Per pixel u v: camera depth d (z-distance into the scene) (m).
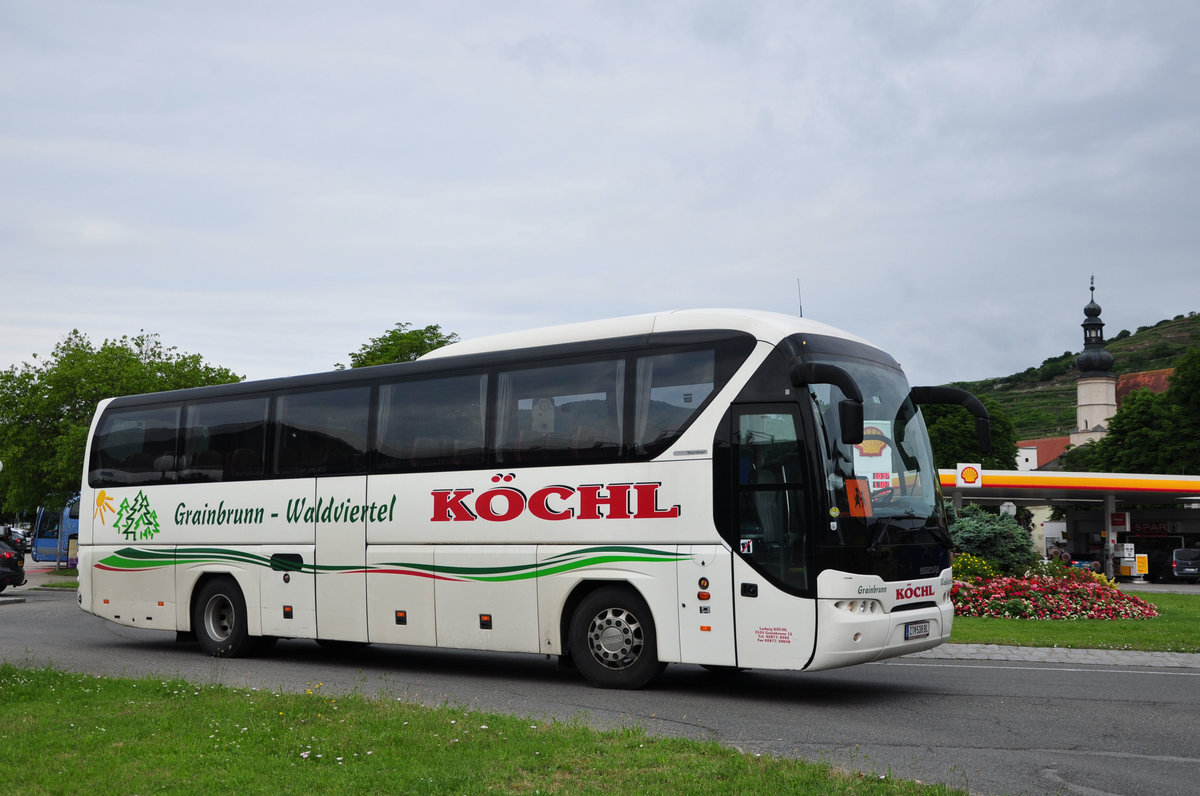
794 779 7.12
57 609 26.11
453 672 14.13
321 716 9.23
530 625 12.62
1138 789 7.52
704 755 7.84
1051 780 7.76
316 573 14.66
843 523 10.85
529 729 8.68
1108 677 13.19
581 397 12.53
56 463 41.34
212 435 16.27
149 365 45.50
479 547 13.10
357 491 14.37
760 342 11.45
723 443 11.42
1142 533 66.69
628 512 11.94
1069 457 101.25
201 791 6.84
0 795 6.78
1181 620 20.53
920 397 12.48
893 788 6.98
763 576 11.03
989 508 66.25
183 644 17.53
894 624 11.05
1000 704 11.16
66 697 10.48
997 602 20.58
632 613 11.98
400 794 6.72
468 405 13.48
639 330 12.34
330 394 14.96
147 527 16.80
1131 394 72.94
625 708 10.77
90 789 6.93
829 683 12.73
